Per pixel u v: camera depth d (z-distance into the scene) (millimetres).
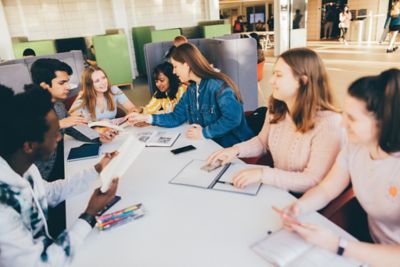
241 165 1504
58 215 1494
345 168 1176
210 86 2100
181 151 1740
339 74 6227
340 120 1326
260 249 930
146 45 4086
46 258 877
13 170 921
